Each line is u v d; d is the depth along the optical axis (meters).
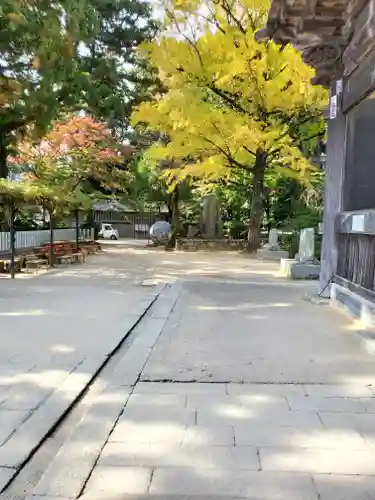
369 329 5.09
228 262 14.74
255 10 13.37
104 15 22.14
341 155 7.01
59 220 20.83
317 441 2.60
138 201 25.84
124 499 2.08
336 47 6.68
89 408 3.10
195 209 24.03
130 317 6.00
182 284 8.98
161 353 4.30
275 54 11.91
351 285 6.31
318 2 5.94
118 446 2.55
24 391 3.45
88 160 18.61
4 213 14.20
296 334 5.02
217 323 5.57
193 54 13.07
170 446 2.55
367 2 5.61
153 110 13.62
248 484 2.18
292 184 20.38
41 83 12.45
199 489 2.15
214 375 3.69
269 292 7.98
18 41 11.22
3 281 9.87
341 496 2.10
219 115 13.02
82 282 9.75
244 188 19.80
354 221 6.13
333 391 3.36
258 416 2.94
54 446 2.69
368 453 2.47
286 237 17.48
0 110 13.31
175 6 13.29
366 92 5.98
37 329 5.38
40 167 16.62
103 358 4.26
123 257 16.73
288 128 14.84
